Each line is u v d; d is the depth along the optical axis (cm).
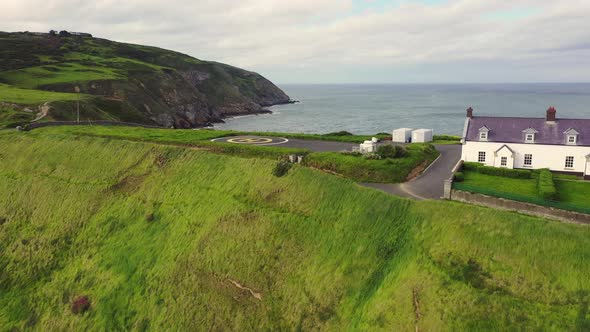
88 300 3922
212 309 3438
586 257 2727
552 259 2783
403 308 2784
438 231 3225
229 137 6900
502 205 3622
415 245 3219
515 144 4944
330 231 3609
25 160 5997
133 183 5131
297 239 3650
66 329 3756
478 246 2989
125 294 3866
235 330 3238
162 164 5278
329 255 3431
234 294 3459
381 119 18675
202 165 5041
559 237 2877
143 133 6881
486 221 3119
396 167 4700
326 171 4838
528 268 2781
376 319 2823
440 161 5359
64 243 4653
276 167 4459
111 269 4156
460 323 2591
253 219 3969
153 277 3900
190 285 3672
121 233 4538
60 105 9312
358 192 3828
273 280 3425
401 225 3422
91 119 9656
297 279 3366
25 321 3934
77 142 6134
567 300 2577
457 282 2812
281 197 4119
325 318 3052
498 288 2723
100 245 4488
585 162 4672
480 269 2864
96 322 3719
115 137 6334
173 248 4094
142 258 4138
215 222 4097
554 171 4844
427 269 2969
